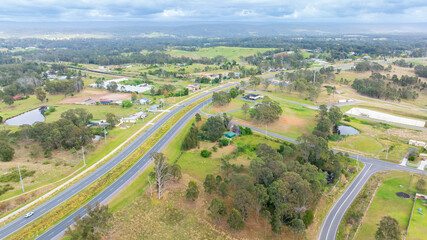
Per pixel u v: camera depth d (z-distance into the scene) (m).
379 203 110.06
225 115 184.38
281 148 146.25
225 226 96.31
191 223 97.62
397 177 128.88
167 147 154.25
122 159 139.50
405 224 97.31
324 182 116.69
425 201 110.44
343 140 169.38
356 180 127.56
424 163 140.50
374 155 150.62
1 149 136.00
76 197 107.25
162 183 112.31
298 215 94.62
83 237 79.12
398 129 185.38
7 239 87.38
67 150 150.62
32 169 129.12
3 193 109.62
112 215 98.50
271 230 94.25
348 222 100.12
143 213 102.00
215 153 147.88
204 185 109.50
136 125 187.50
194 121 194.50
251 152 148.38
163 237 91.38
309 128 184.00
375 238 89.19
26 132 153.38
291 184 101.50
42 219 95.69
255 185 105.06
